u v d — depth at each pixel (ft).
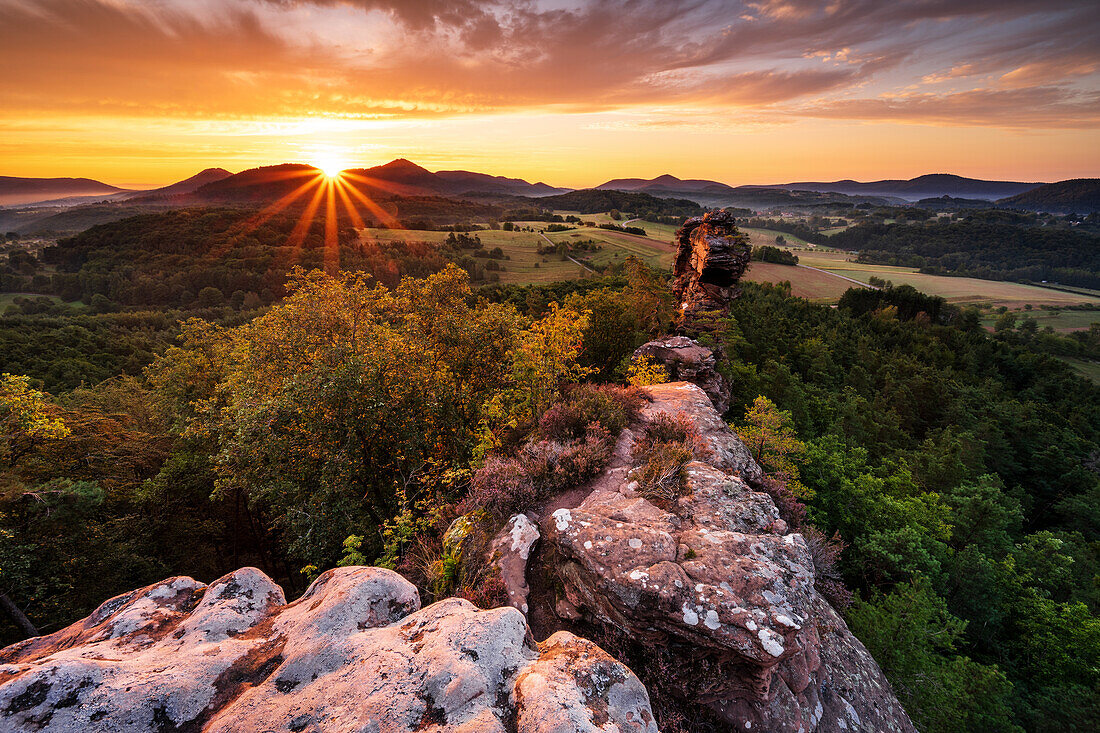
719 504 31.22
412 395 58.44
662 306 171.63
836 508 77.30
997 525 91.76
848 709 24.41
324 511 50.60
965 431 186.80
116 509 64.85
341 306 71.97
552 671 13.53
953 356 345.31
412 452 54.65
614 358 140.97
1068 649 66.18
